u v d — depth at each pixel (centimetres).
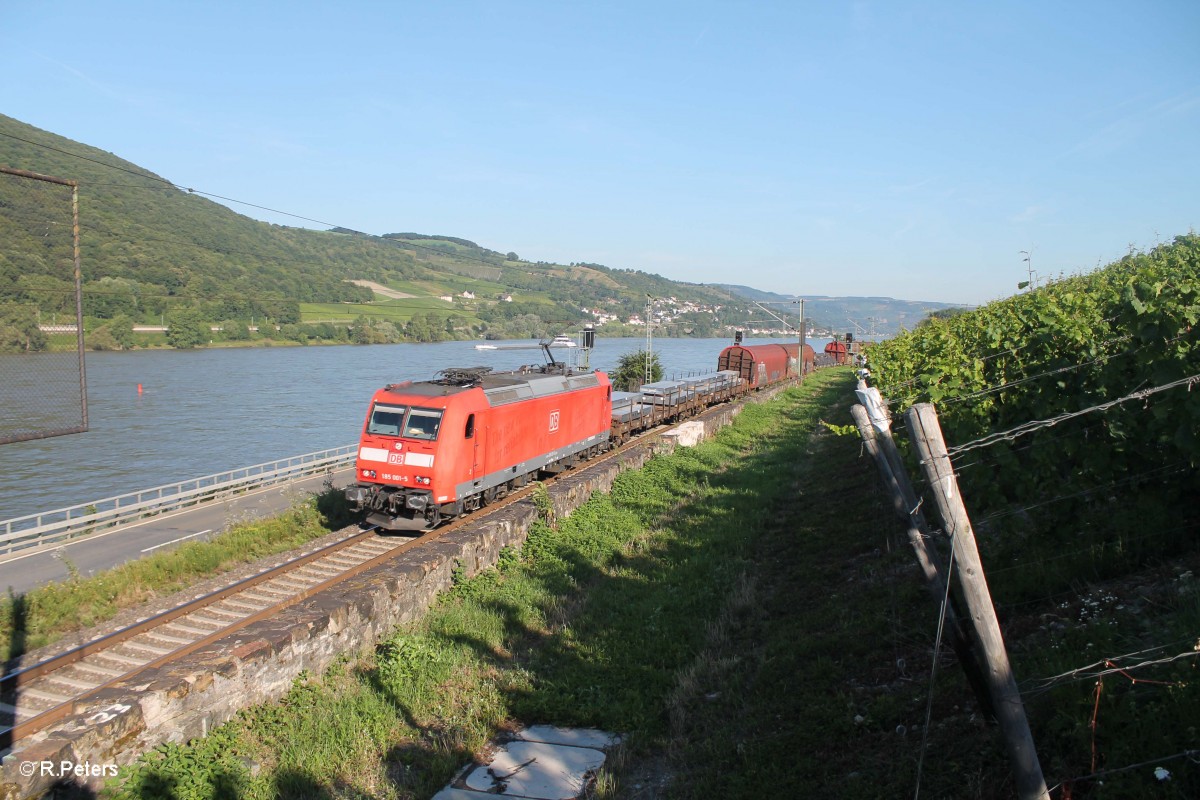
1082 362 970
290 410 5825
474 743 951
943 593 604
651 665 1145
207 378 7344
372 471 1736
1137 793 517
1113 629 697
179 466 4225
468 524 1711
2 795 687
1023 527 1024
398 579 1283
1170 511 830
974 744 683
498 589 1478
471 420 1772
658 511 2067
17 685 1025
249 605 1288
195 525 2191
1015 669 710
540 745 960
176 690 870
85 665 1084
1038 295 1431
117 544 1994
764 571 1486
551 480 2355
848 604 1160
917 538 609
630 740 945
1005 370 1154
